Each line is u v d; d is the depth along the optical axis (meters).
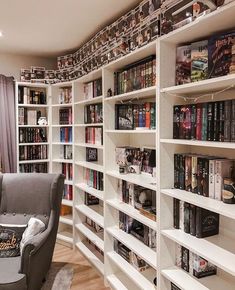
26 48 3.54
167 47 1.75
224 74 1.41
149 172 2.25
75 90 3.30
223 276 1.68
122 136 2.60
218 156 1.67
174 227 1.80
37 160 3.72
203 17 1.36
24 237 2.28
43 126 3.78
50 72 3.73
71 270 2.80
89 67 3.06
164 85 1.76
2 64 3.78
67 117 3.64
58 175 2.60
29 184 2.63
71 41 3.26
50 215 2.52
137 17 2.12
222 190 1.49
